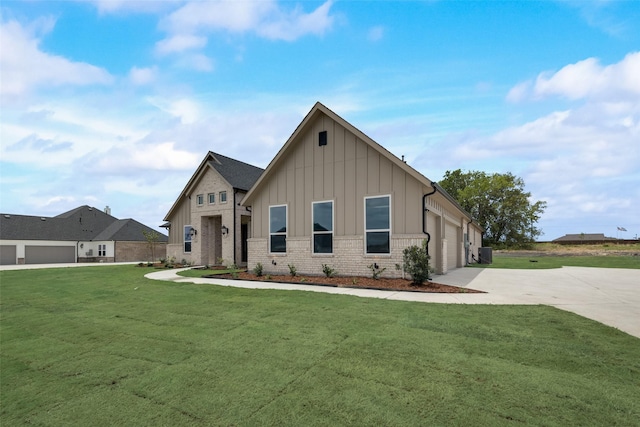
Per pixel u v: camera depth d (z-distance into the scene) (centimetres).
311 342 511
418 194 1162
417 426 289
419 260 1051
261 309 746
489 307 729
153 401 350
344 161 1303
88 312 780
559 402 323
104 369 438
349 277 1241
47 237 3691
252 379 392
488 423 290
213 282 1248
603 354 446
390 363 423
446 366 410
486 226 5166
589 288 1030
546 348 468
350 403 330
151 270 1967
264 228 1478
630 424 288
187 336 566
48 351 513
